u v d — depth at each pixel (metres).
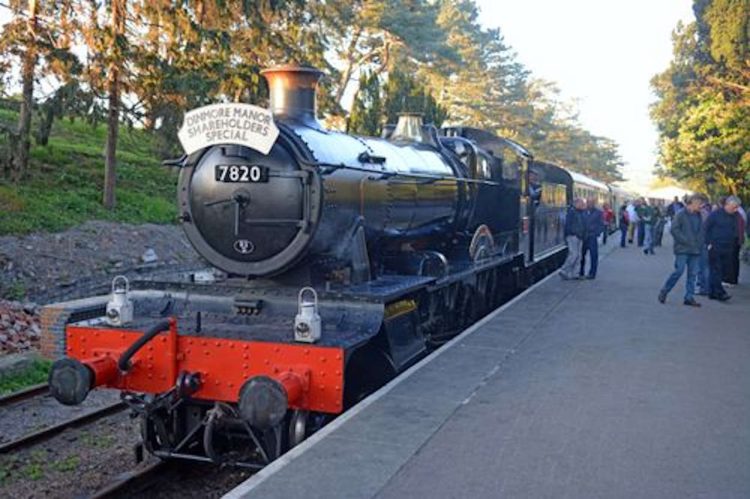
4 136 20.45
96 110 18.84
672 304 12.60
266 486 4.71
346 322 6.69
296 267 7.20
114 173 20.14
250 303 6.92
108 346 6.57
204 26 21.25
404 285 7.68
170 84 18.89
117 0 19.28
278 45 23.70
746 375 7.65
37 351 10.64
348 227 7.54
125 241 18.14
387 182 8.40
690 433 5.79
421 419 6.06
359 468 5.02
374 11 34.19
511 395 6.80
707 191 29.16
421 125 11.43
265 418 5.72
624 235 27.64
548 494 4.60
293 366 6.11
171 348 6.36
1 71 18.19
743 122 21.31
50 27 18.45
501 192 14.38
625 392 6.95
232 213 7.04
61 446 7.57
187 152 6.97
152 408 6.34
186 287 7.21
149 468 6.65
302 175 6.85
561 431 5.80
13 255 14.90
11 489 6.45
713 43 24.84
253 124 6.74
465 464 5.10
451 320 10.89
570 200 24.64
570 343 9.16
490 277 13.45
